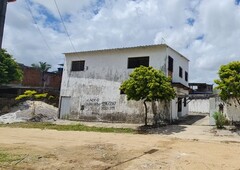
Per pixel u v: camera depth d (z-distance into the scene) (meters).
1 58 32.75
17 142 11.85
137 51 23.64
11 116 26.81
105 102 24.73
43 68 56.34
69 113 26.83
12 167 7.05
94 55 26.31
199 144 12.65
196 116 26.98
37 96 29.64
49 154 9.03
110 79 24.84
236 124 18.44
